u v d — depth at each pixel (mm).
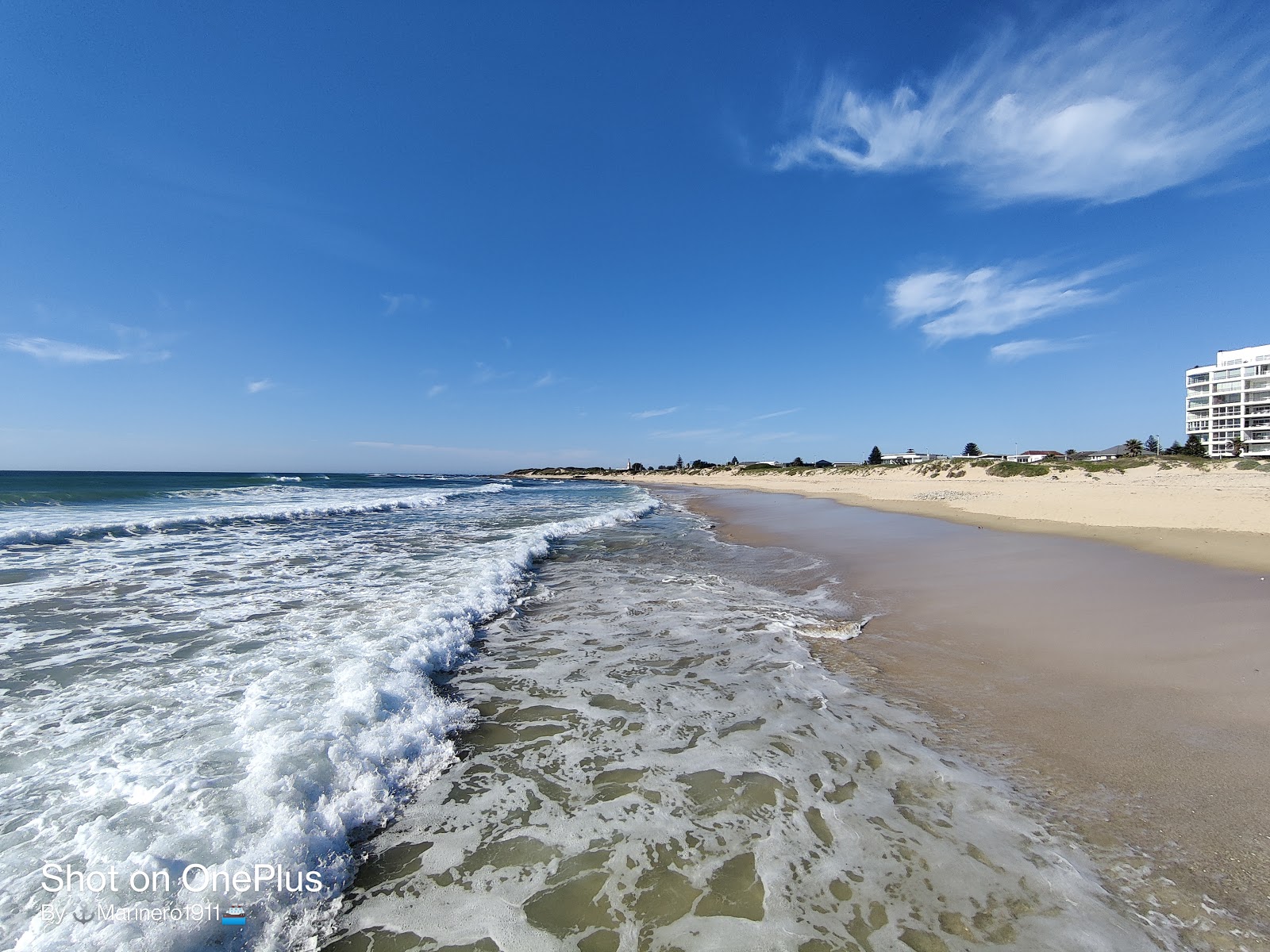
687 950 2283
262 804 3010
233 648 5422
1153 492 20656
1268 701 4297
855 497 30422
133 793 3084
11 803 2988
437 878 2697
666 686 4945
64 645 5480
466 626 6512
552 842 2939
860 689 4816
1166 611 6656
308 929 2398
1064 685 4777
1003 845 2836
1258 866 2662
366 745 3689
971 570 9453
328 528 15562
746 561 11016
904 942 2283
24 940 2139
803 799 3254
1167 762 3549
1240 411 64625
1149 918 2385
